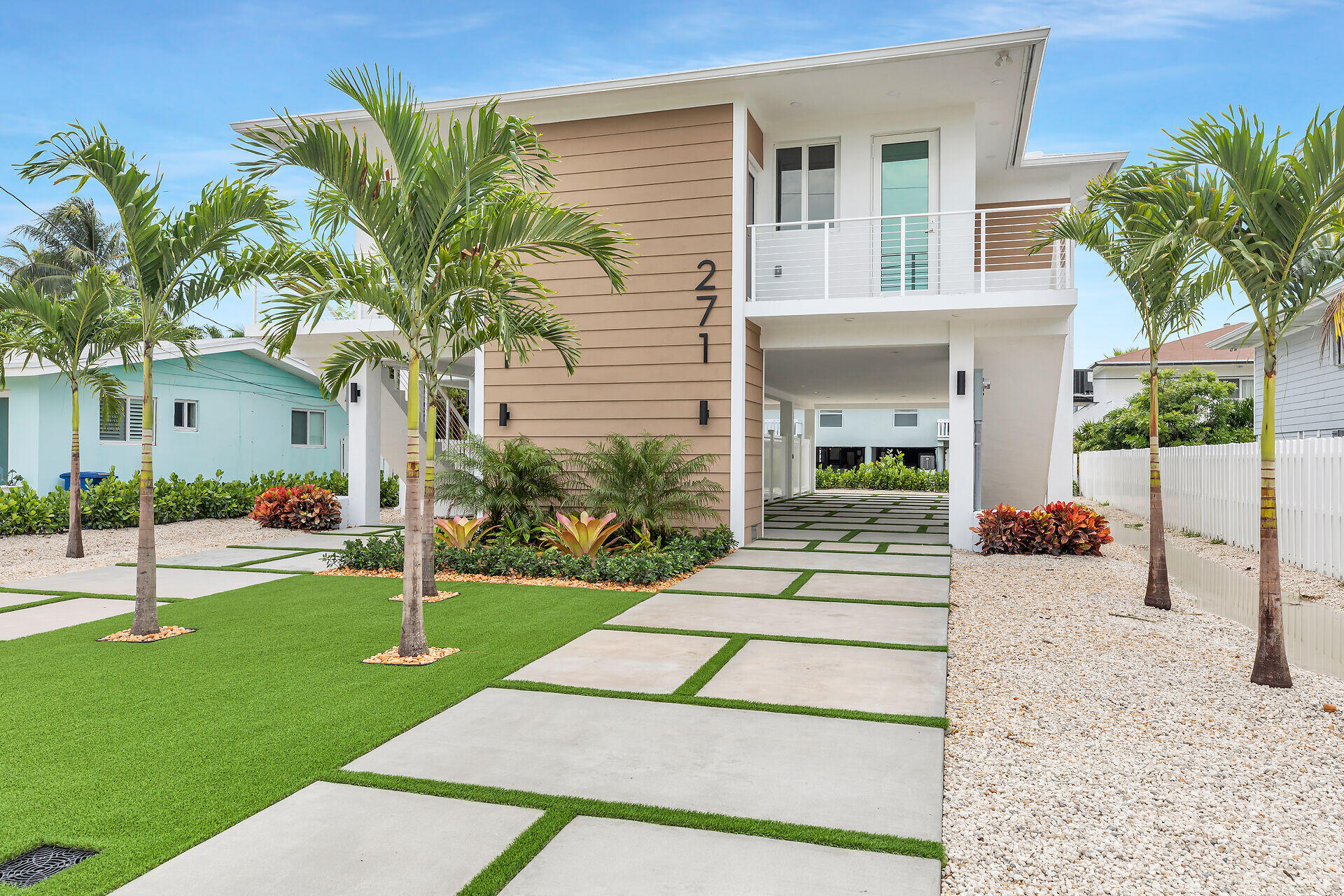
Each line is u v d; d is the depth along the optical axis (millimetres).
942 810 3334
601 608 7523
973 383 12359
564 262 12328
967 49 10203
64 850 2932
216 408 18641
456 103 11797
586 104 11969
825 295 11711
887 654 5863
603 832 3078
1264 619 5180
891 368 16609
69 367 11266
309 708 4570
